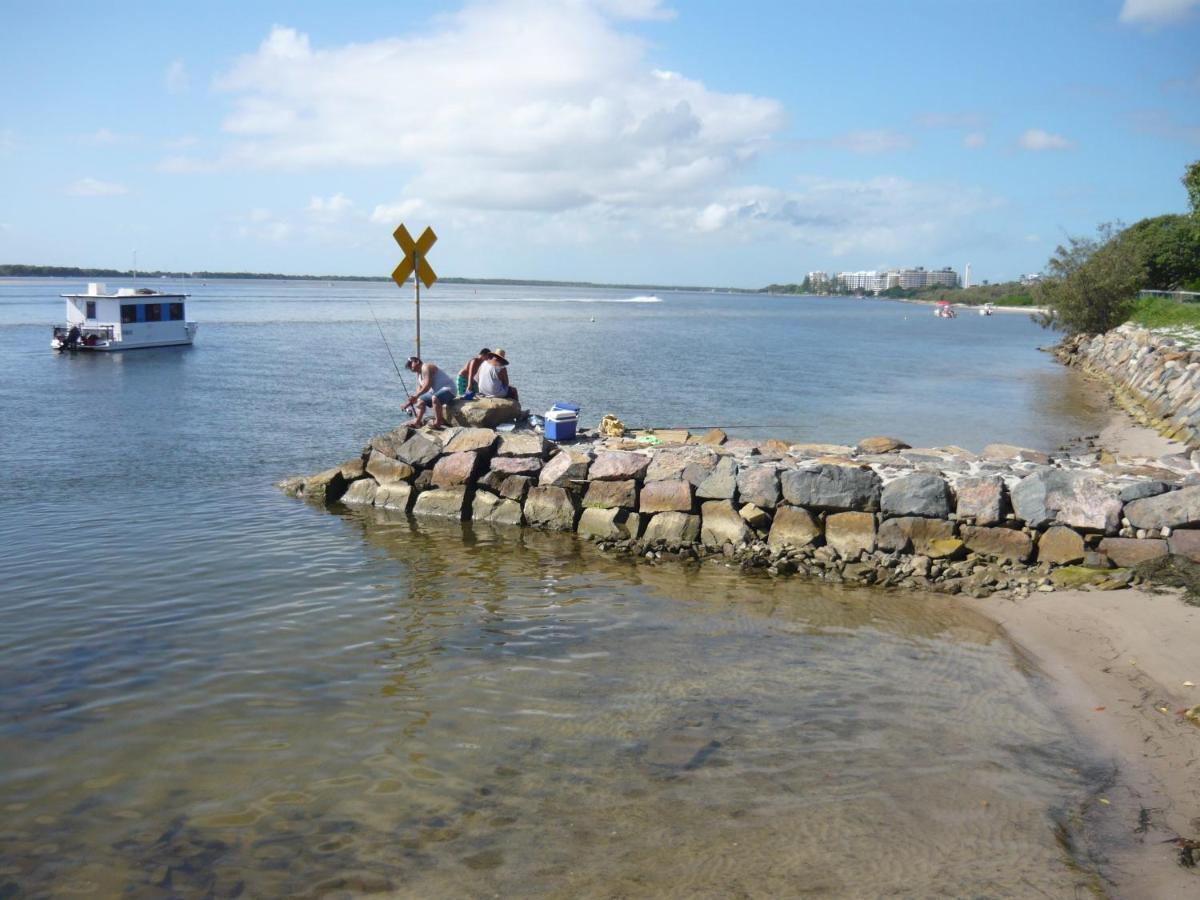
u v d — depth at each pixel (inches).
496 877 209.5
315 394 1224.8
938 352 2445.9
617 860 215.8
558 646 359.9
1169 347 1290.6
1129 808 239.8
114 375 1449.3
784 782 252.8
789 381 1546.5
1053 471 472.1
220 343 2188.7
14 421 956.0
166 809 238.8
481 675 328.8
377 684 319.9
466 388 693.9
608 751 271.1
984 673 335.9
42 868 213.0
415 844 223.1
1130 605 398.9
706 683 324.2
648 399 1236.5
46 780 252.4
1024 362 2126.0
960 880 207.5
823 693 316.2
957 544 471.8
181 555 479.8
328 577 447.5
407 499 596.7
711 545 512.1
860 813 236.4
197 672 327.6
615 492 544.7
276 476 701.3
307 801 242.7
